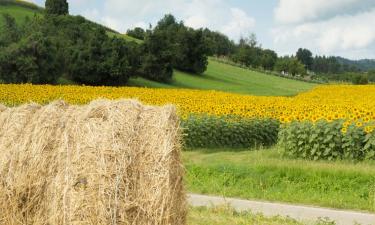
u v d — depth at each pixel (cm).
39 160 496
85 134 493
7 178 498
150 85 5425
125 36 8712
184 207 545
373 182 998
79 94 2725
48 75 4384
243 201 907
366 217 824
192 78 6712
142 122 505
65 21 5606
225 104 2098
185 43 7062
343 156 1351
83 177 479
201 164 1176
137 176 485
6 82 4241
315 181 1031
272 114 1772
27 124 518
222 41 12900
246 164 1198
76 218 476
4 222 500
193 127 1638
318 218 779
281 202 916
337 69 16712
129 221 477
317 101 2661
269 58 11138
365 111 1595
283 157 1398
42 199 494
